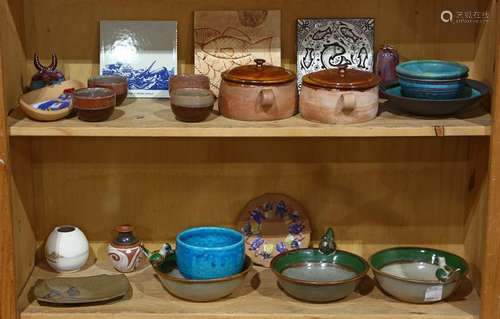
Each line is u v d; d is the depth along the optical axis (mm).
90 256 2107
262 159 2062
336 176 2076
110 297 1873
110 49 1986
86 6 1974
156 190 2088
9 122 1789
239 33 1966
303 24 1961
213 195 2090
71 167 2068
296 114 1875
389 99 1855
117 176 2078
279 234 2072
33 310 1841
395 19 1975
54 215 2094
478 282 1941
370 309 1849
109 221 2102
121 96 1924
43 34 1984
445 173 2074
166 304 1870
